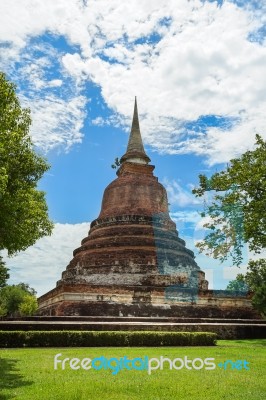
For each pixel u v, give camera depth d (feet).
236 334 94.63
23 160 60.70
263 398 30.40
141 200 139.33
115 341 71.61
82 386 33.42
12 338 68.39
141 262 120.67
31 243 70.38
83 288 108.06
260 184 71.82
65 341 69.87
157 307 111.34
